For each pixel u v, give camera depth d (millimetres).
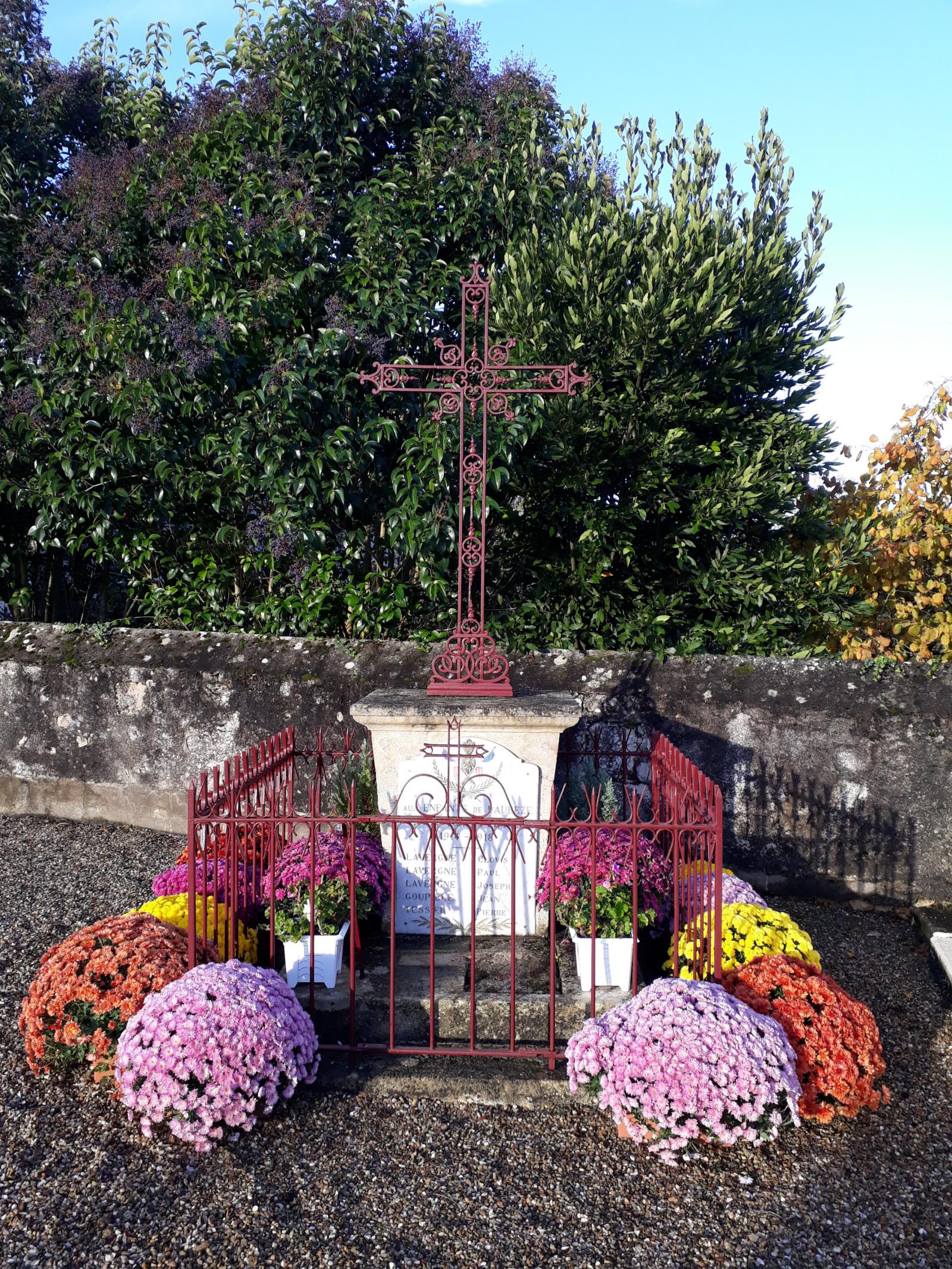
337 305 6969
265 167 7238
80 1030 3523
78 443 7117
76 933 3988
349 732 6441
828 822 5988
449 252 7730
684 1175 3137
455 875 4852
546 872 4699
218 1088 3145
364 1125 3387
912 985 4750
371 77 7625
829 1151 3287
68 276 7582
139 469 7211
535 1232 2867
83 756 7047
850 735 5949
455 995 4121
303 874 4418
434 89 7879
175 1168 3092
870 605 6938
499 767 4793
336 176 7570
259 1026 3330
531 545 7629
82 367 7266
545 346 6859
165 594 7492
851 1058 3416
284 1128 3330
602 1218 2934
